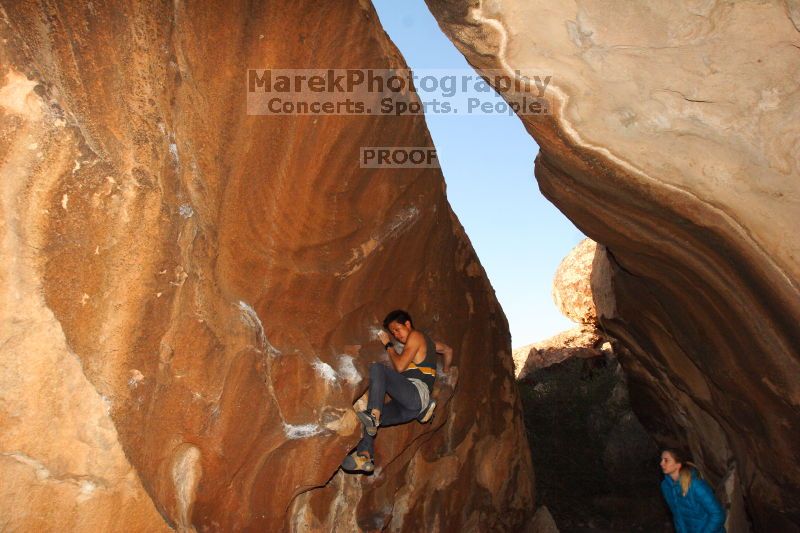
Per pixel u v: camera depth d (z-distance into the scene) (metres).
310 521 4.53
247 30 3.77
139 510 3.31
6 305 2.83
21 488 2.92
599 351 13.32
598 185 4.36
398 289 5.26
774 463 4.84
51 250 2.95
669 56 3.57
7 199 2.81
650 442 9.67
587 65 3.70
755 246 4.04
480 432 6.39
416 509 5.59
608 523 8.41
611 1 3.41
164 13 3.42
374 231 4.82
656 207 4.25
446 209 5.68
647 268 5.00
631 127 3.91
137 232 3.25
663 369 6.47
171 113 3.46
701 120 3.77
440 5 3.57
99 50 3.13
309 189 4.24
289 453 4.11
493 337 6.68
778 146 3.69
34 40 2.87
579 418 11.28
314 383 4.30
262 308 4.12
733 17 3.34
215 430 3.71
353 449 4.59
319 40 4.05
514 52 3.69
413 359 4.71
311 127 4.13
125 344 3.23
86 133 3.02
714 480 6.58
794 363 4.29
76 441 3.05
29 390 2.91
